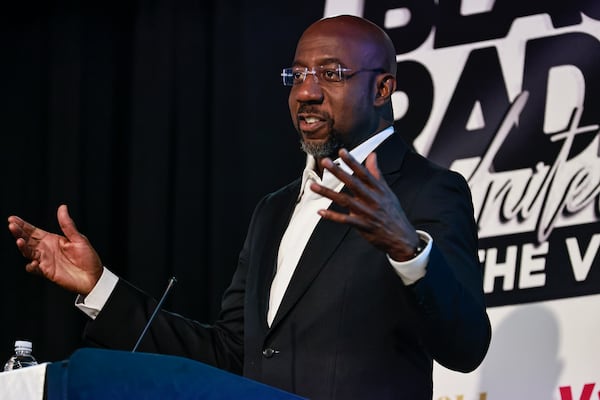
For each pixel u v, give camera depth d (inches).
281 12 341.4
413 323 167.5
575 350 279.1
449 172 180.9
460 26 309.6
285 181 332.5
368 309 167.9
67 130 361.7
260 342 174.9
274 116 337.1
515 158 295.3
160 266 346.3
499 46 304.3
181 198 347.3
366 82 182.9
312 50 183.5
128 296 182.2
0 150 369.4
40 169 366.6
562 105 294.2
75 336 352.2
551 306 283.0
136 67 360.2
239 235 335.0
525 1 304.5
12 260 363.3
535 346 282.0
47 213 359.6
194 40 355.6
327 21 187.9
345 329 167.6
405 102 309.9
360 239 172.7
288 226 187.5
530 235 288.7
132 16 367.2
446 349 159.0
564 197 288.2
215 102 344.2
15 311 360.8
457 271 166.2
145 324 182.1
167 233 348.5
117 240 358.3
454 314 154.4
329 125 181.3
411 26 314.8
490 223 293.0
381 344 166.9
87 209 358.6
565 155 290.8
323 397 165.3
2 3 374.6
